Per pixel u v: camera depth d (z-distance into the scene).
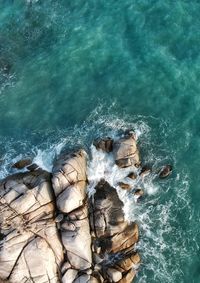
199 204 36.22
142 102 39.28
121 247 33.81
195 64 40.41
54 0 43.34
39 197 33.56
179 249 35.06
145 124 38.47
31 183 34.59
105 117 38.88
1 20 42.78
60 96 40.00
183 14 42.25
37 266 31.77
